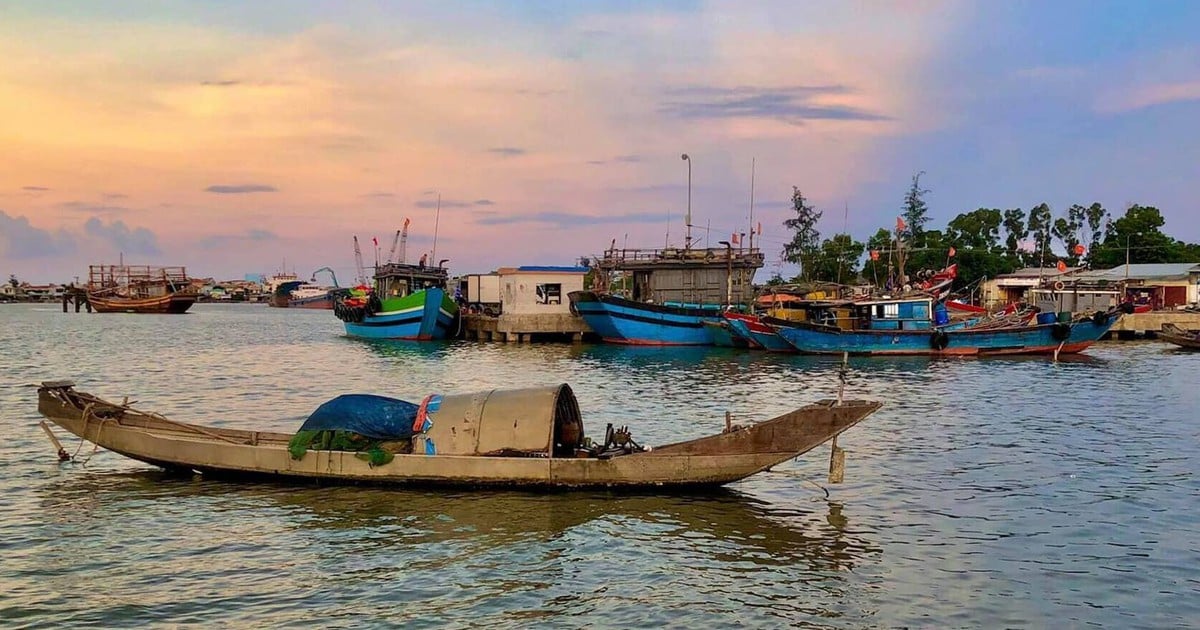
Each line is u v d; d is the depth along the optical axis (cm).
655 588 1362
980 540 1582
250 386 3853
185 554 1508
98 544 1559
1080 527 1658
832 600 1316
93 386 3816
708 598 1324
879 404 1733
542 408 1884
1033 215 10425
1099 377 4062
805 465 2125
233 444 1947
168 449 1978
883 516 1725
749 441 1798
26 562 1471
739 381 3934
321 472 1891
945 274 6425
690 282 6247
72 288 14500
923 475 2048
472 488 1852
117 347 6266
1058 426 2697
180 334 8100
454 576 1409
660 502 1792
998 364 4709
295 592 1344
